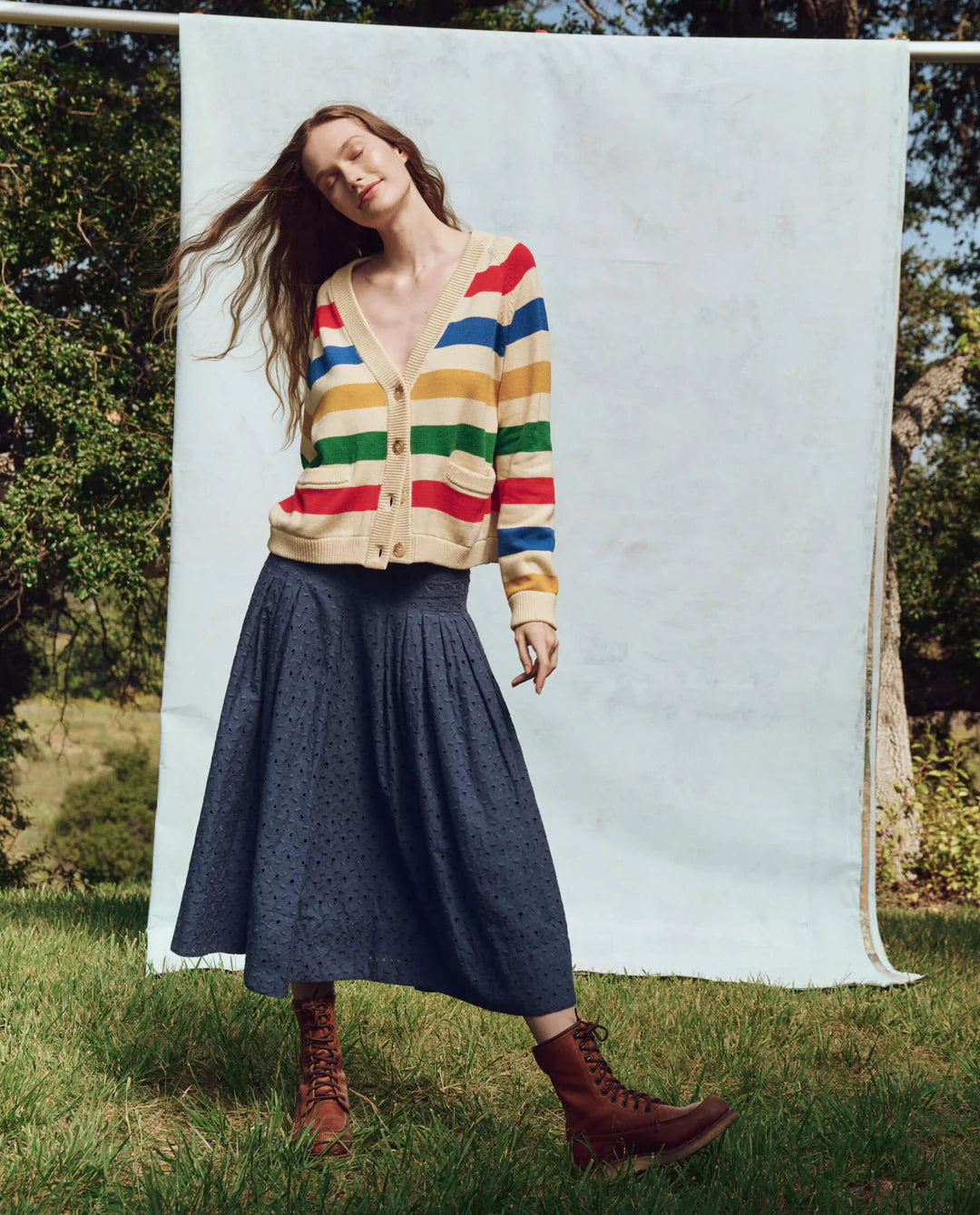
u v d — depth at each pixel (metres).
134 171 9.07
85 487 8.89
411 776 1.89
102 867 16.62
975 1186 1.74
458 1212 1.60
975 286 13.22
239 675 1.98
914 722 13.38
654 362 3.87
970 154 11.62
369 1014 2.65
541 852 1.88
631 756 3.87
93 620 12.38
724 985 3.41
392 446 1.91
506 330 1.96
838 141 3.81
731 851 3.85
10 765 13.29
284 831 1.88
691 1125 1.80
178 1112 2.07
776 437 3.86
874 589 3.85
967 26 10.52
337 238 2.21
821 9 9.62
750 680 3.86
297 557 1.95
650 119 3.84
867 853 3.83
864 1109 2.10
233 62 3.74
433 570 1.93
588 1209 1.63
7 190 8.85
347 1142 1.92
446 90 3.83
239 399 3.74
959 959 3.91
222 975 2.98
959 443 13.69
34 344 8.56
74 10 3.64
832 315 3.84
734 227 3.84
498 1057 2.43
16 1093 1.98
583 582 3.88
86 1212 1.61
